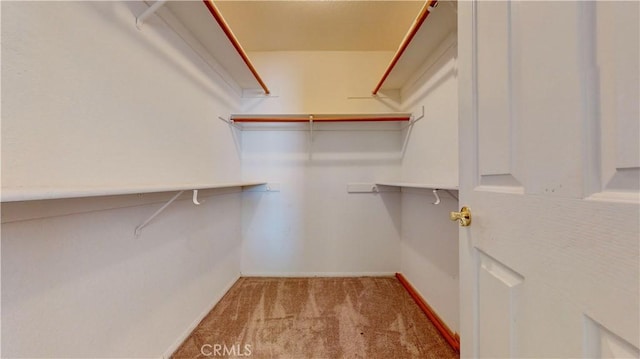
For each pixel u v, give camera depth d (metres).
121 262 1.12
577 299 0.42
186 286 1.66
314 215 2.82
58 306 0.85
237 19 2.17
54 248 0.84
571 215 0.43
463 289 0.81
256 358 1.48
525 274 0.54
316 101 2.78
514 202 0.57
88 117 0.96
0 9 0.71
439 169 1.87
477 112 0.73
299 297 2.25
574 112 0.43
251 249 2.79
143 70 1.26
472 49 0.75
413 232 2.40
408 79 2.47
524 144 0.54
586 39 0.42
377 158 2.81
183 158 1.62
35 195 0.57
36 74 0.79
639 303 0.35
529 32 0.53
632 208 0.35
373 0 1.95
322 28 2.31
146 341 1.28
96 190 0.72
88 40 0.97
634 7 0.36
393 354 1.52
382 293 2.34
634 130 0.35
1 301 0.71
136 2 1.21
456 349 1.54
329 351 1.54
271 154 2.80
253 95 2.76
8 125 0.72
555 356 0.46
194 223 1.77
